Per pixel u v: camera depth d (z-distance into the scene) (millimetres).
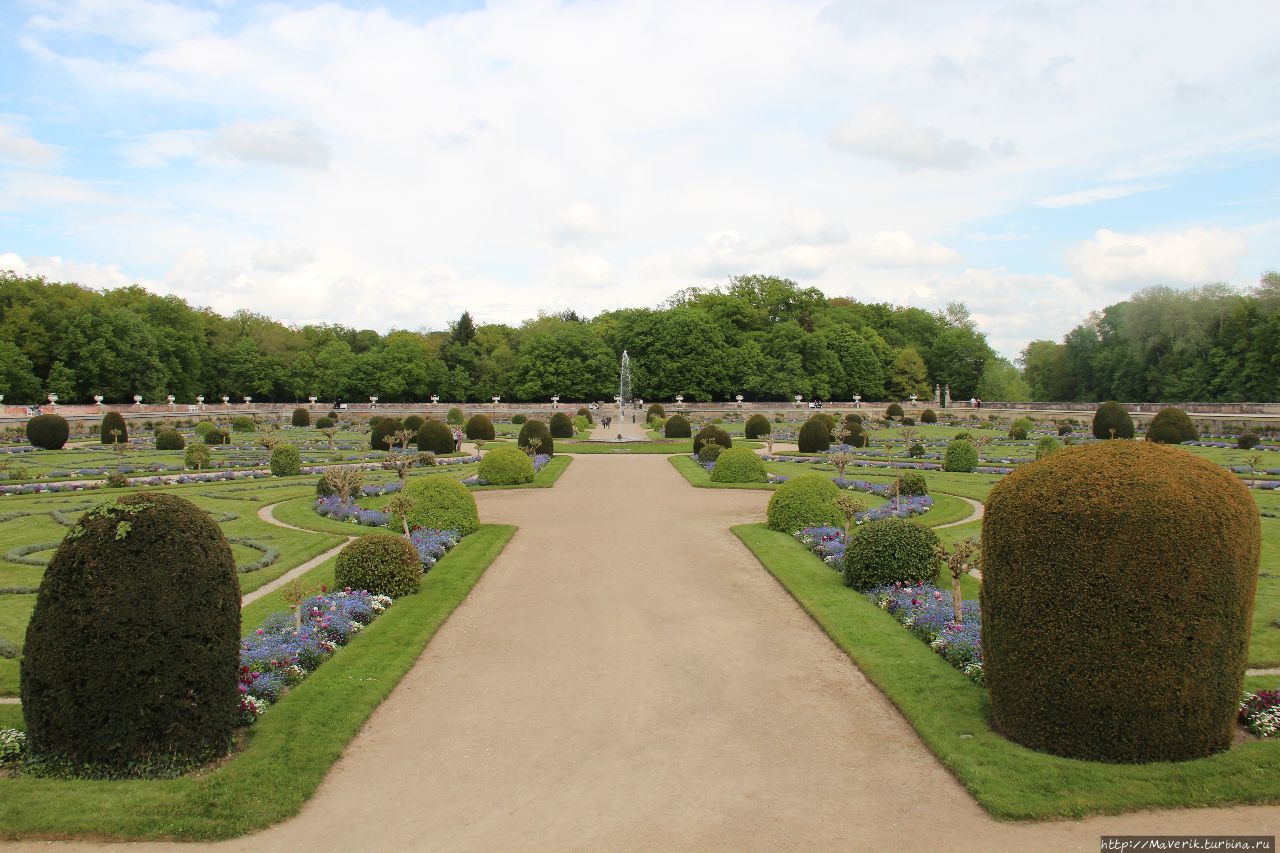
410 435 59688
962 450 41594
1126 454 9672
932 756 9898
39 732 9281
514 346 126750
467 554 21188
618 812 8656
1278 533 23922
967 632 13445
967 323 139375
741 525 25812
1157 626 9031
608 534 24688
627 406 107688
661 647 14188
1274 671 12594
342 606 15453
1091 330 104625
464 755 10102
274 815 8539
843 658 13539
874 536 17375
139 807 8531
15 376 79562
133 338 88312
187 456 41438
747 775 9469
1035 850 7797
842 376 113312
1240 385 81250
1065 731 9461
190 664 9398
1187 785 8664
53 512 27766
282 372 107875
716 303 121750
